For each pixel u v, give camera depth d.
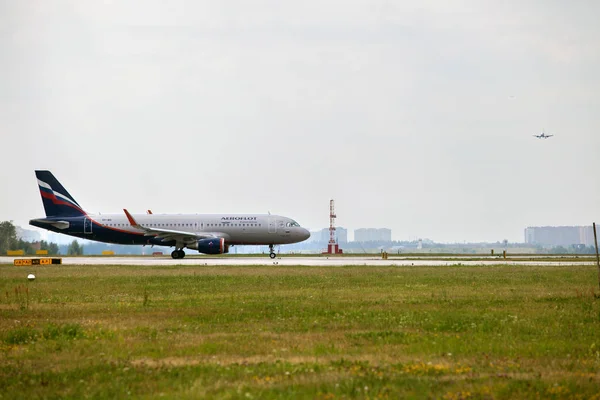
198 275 75.25
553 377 23.75
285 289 57.59
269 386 22.67
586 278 68.31
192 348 29.70
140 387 22.95
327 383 22.95
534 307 43.47
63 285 63.00
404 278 69.62
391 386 22.55
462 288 57.59
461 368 25.23
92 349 29.75
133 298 50.94
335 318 39.03
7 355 28.91
